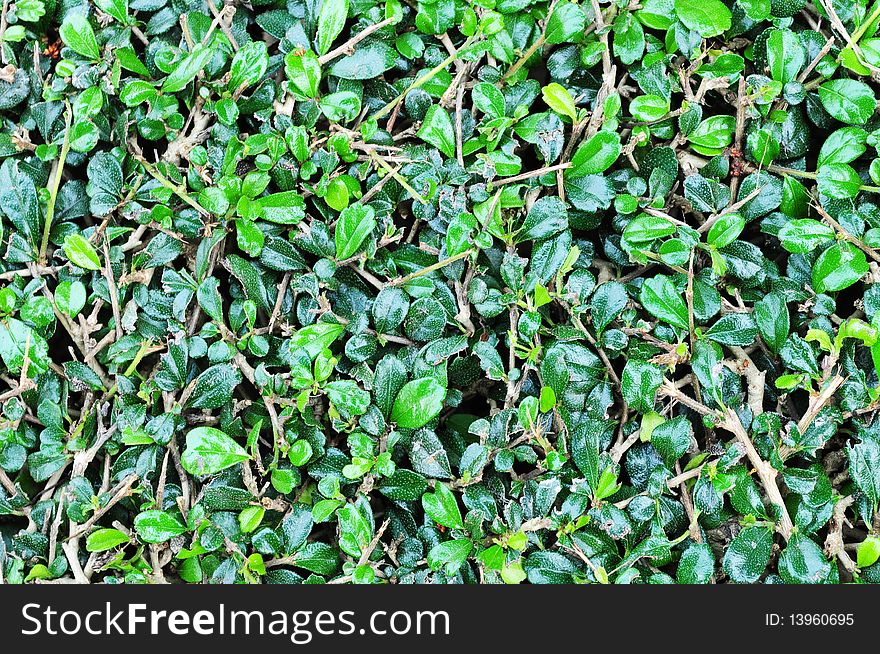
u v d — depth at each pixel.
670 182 1.07
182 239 1.04
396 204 1.08
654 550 0.96
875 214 1.05
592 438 0.98
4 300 0.98
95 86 1.03
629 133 1.10
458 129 1.05
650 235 1.01
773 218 1.08
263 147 1.03
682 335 1.01
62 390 1.03
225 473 1.01
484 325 1.06
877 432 0.99
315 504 0.97
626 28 1.08
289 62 1.02
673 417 1.08
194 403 0.98
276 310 1.03
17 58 1.10
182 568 1.00
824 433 0.98
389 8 1.06
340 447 1.06
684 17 1.05
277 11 1.09
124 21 1.05
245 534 1.00
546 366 0.99
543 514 0.97
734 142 1.09
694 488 0.98
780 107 1.09
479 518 0.97
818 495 0.98
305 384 0.96
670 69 1.10
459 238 1.00
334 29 1.03
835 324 1.05
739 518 1.01
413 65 1.12
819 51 1.09
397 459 1.03
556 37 1.06
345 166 1.09
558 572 0.98
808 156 1.14
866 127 1.09
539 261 1.03
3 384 1.05
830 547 0.99
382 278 1.07
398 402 0.98
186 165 1.08
